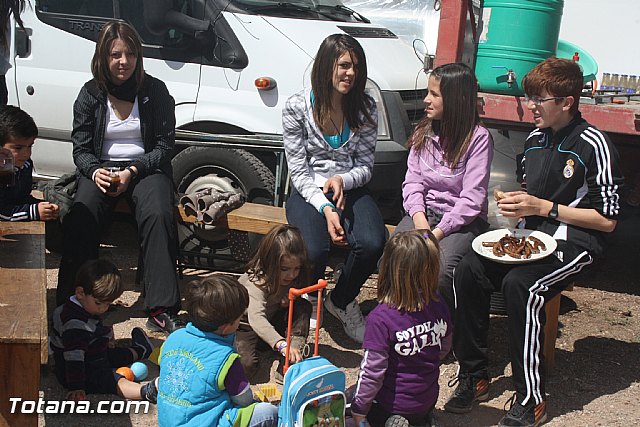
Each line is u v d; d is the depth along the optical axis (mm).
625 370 4828
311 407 3250
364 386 3592
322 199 4672
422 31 7840
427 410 3715
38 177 6719
